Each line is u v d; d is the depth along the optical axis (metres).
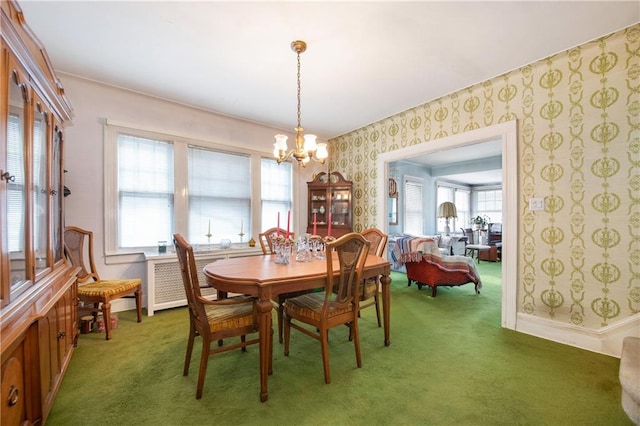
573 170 2.29
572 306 2.29
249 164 4.11
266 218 4.30
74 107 2.80
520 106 2.59
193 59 2.46
